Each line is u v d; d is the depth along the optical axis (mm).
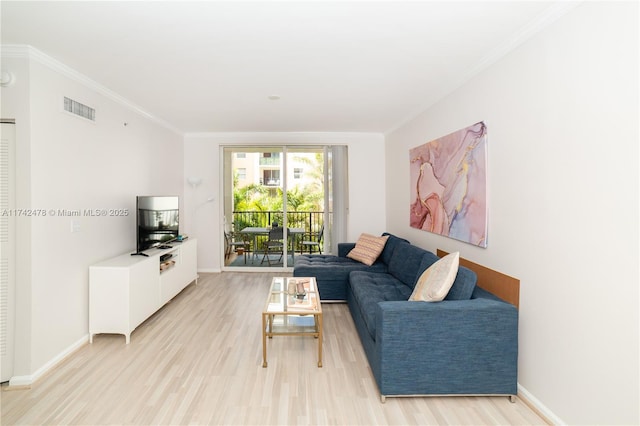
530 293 2102
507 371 2105
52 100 2574
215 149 5621
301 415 1978
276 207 5836
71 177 2789
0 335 2332
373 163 5758
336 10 1919
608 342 1576
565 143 1821
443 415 1986
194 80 3066
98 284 2977
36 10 1903
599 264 1619
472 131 2766
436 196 3521
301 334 2760
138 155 4016
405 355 2084
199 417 1953
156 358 2691
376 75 2965
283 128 5281
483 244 2602
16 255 2355
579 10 1726
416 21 2043
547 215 1956
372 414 1991
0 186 2348
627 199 1479
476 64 2689
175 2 1829
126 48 2400
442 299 2287
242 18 2004
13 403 2090
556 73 1884
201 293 4508
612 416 1562
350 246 4992
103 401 2109
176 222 4254
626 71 1477
